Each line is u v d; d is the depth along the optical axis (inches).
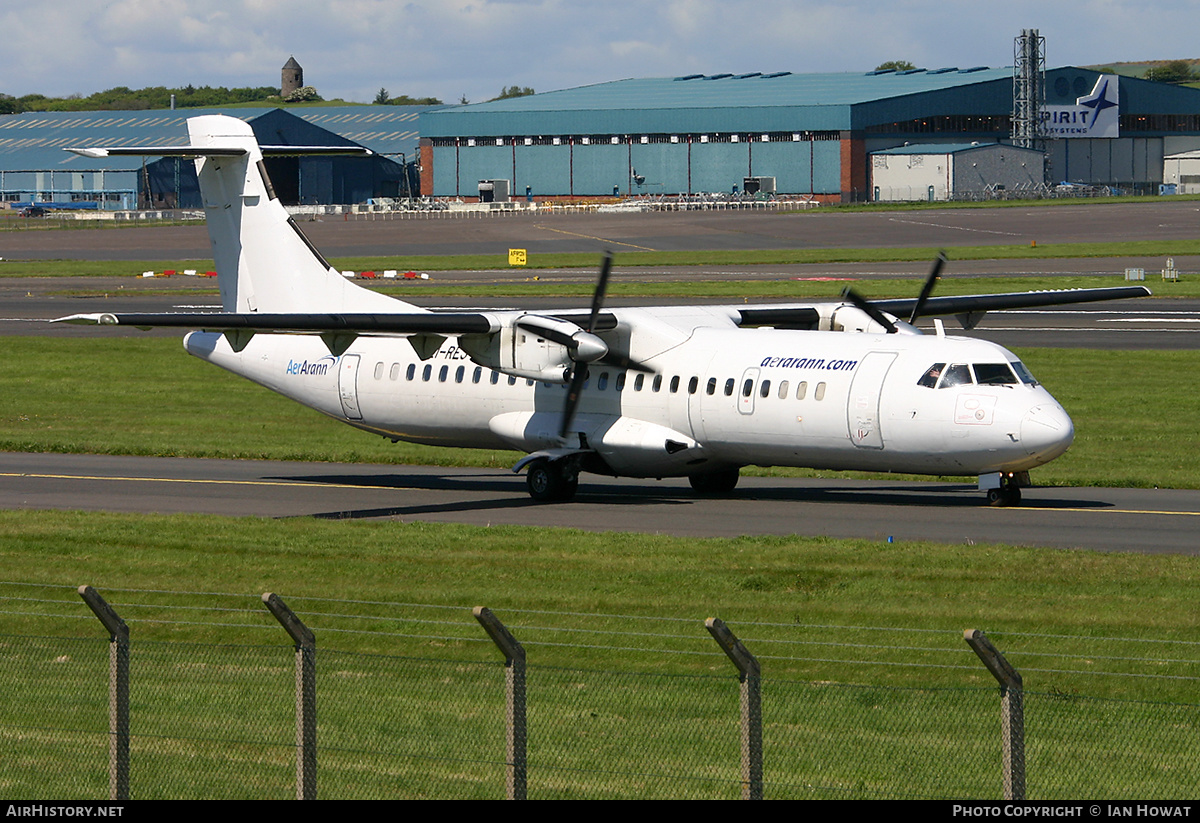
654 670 2310.5
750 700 1445.6
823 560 3149.6
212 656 2406.5
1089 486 4377.5
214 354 5078.7
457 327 4097.0
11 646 2477.9
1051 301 5014.8
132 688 2197.3
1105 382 6771.7
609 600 2797.7
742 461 4136.3
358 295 4630.9
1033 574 2955.2
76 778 1786.4
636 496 4352.9
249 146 4815.5
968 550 3218.5
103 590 2987.2
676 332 4202.8
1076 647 2409.0
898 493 4306.1
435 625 2637.8
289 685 2210.9
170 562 3260.3
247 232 4859.7
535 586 2940.5
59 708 2079.2
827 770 1791.3
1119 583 2861.7
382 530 3627.0
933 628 2539.4
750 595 2827.3
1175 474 4542.3
